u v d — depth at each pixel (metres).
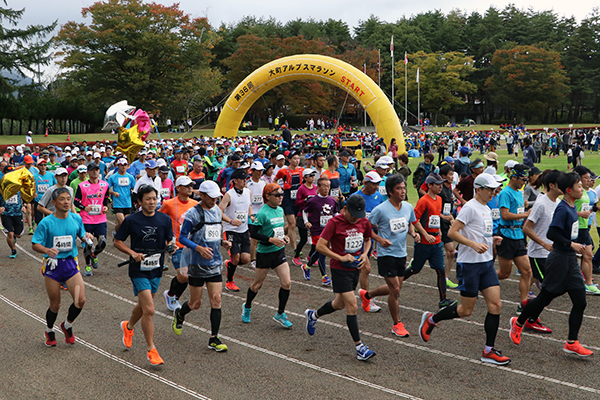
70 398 4.99
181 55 55.41
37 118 48.75
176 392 5.09
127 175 11.37
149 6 53.56
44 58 51.38
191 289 6.10
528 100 89.56
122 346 6.32
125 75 53.56
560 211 5.85
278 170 11.41
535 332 6.63
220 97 77.31
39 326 7.08
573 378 5.27
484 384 5.16
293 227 10.80
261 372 5.52
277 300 8.23
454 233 5.73
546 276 5.96
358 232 5.91
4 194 9.15
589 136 38.62
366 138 39.47
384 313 7.53
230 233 8.44
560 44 93.25
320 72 29.88
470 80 96.69
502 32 99.94
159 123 69.25
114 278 9.65
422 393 4.98
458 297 8.17
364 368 5.60
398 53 92.94
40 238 5.93
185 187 7.53
